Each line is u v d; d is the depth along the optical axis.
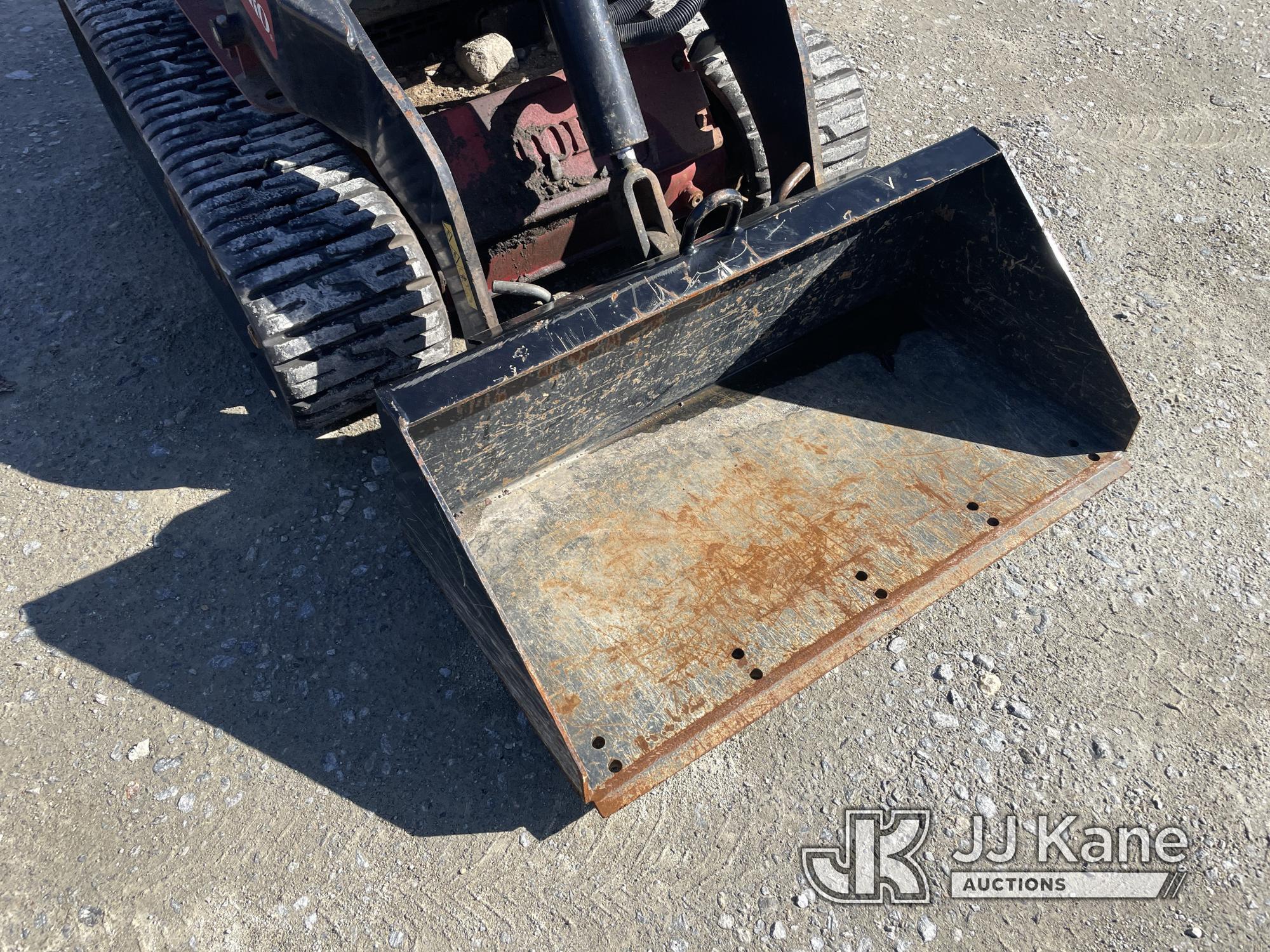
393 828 2.46
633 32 3.01
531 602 2.66
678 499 2.91
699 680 2.48
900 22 5.61
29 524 3.12
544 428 2.80
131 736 2.63
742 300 2.95
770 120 3.16
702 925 2.30
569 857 2.41
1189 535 3.09
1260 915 2.32
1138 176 4.56
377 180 3.25
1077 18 5.72
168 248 4.13
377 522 3.14
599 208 3.31
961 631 2.85
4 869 2.39
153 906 2.33
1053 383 3.08
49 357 3.66
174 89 3.27
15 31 5.62
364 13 3.29
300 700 2.71
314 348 2.82
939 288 3.29
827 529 2.82
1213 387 3.55
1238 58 5.43
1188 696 2.71
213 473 3.28
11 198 4.38
